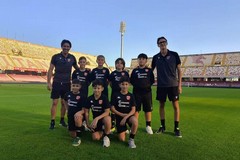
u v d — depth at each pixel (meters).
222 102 14.88
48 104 12.12
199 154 4.27
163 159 3.98
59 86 6.46
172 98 5.91
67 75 6.60
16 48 62.88
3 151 4.29
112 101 5.33
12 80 50.81
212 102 14.86
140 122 7.42
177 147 4.69
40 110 9.83
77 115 5.00
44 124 6.87
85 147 4.61
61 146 4.64
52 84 6.54
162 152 4.35
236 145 4.88
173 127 6.70
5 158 3.93
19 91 22.80
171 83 5.94
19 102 13.02
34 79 56.25
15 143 4.80
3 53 57.12
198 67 65.94
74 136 5.24
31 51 66.06
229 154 4.30
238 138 5.47
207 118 8.42
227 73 59.31
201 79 63.41
